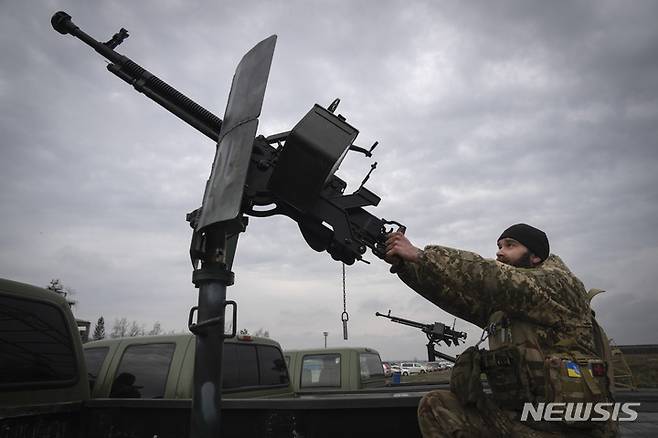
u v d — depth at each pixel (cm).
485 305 201
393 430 227
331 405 229
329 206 222
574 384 188
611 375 203
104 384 371
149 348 372
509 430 199
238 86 216
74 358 281
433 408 207
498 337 213
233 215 174
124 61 253
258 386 420
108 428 266
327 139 207
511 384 203
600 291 222
